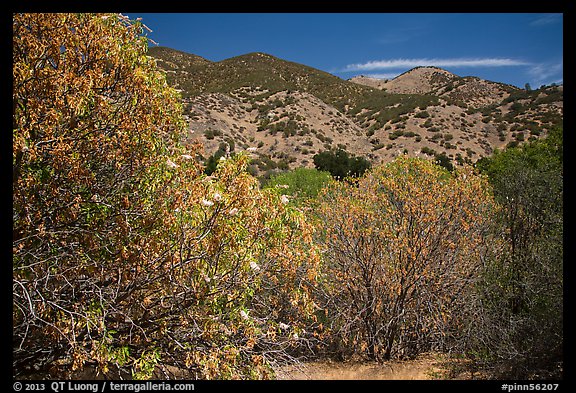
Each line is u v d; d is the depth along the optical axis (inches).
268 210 180.7
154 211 172.9
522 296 249.8
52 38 160.4
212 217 163.5
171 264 163.6
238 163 175.2
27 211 155.3
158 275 172.4
